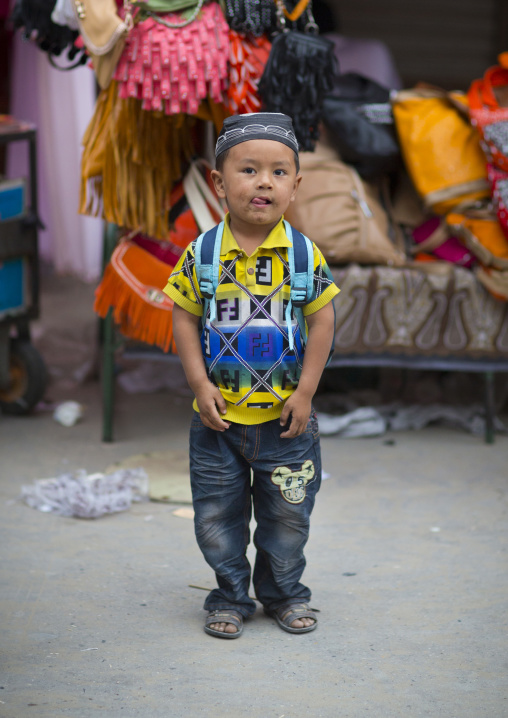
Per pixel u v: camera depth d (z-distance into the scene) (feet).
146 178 12.25
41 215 25.59
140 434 14.62
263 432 8.03
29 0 11.97
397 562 10.06
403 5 29.48
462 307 14.10
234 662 7.91
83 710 7.09
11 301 14.85
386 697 7.36
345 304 14.06
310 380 7.89
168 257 12.75
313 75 11.30
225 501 8.25
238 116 7.73
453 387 16.71
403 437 14.67
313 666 7.86
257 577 8.81
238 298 7.88
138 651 8.08
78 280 24.93
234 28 11.28
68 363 18.52
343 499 12.00
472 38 29.66
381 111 14.89
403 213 15.28
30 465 13.10
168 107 11.27
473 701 7.31
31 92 24.62
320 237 14.14
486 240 13.93
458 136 14.40
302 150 11.71
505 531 10.92
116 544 10.47
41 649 8.07
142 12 11.09
